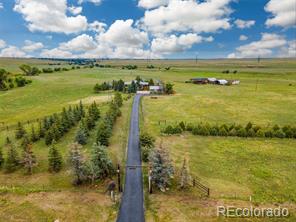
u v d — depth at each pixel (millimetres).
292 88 126500
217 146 49938
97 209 28078
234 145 50531
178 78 175625
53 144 41344
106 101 94625
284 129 56344
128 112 78875
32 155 41531
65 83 145625
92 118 63094
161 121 68375
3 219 25797
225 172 38938
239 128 57344
